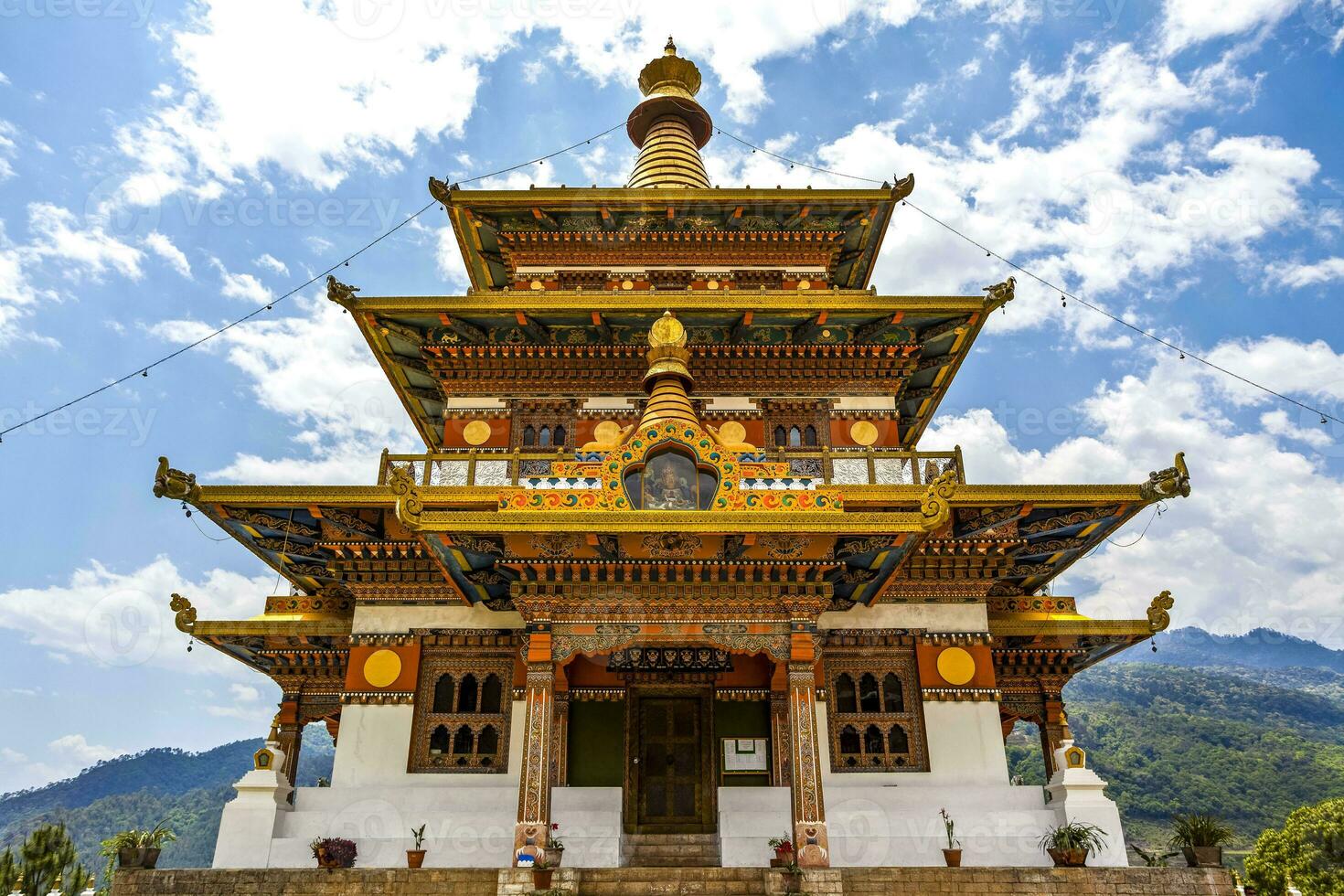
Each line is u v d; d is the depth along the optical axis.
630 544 17.92
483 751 21.34
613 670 22.33
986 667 21.78
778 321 24.88
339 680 26.50
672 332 21.12
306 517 21.30
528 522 17.34
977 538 21.97
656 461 18.67
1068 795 19.28
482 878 16.50
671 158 34.75
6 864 25.81
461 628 22.27
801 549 18.17
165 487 19.58
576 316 24.53
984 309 24.30
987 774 20.80
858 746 21.12
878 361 25.61
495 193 28.14
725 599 18.41
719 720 21.95
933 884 16.47
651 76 37.41
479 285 32.88
